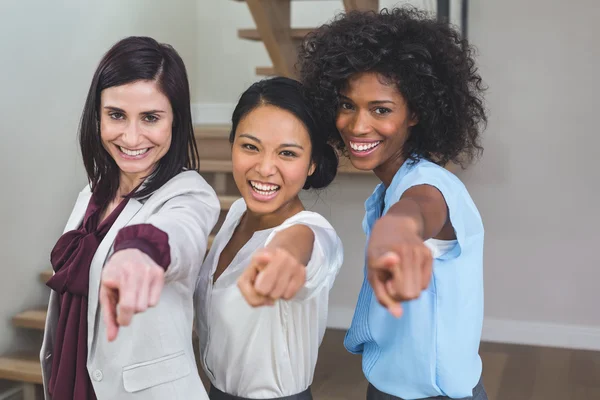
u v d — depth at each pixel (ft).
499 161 12.70
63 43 10.16
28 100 9.50
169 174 4.13
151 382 3.77
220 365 4.03
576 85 12.26
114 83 3.89
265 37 11.41
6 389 9.22
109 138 3.97
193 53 16.22
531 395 10.23
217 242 4.29
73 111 10.45
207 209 3.93
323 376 10.94
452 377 3.76
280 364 3.90
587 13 12.10
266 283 2.15
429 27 3.99
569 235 12.56
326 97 3.83
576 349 12.54
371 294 4.06
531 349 12.52
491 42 12.51
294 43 12.30
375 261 1.95
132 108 3.89
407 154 4.03
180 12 15.26
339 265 3.80
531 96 12.45
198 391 3.87
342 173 13.16
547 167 12.53
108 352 3.86
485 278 13.01
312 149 3.84
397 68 3.73
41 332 9.86
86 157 4.26
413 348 3.77
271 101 3.69
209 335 4.06
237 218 4.30
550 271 12.69
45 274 9.88
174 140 4.17
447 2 10.78
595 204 12.39
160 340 3.79
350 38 3.79
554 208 12.58
